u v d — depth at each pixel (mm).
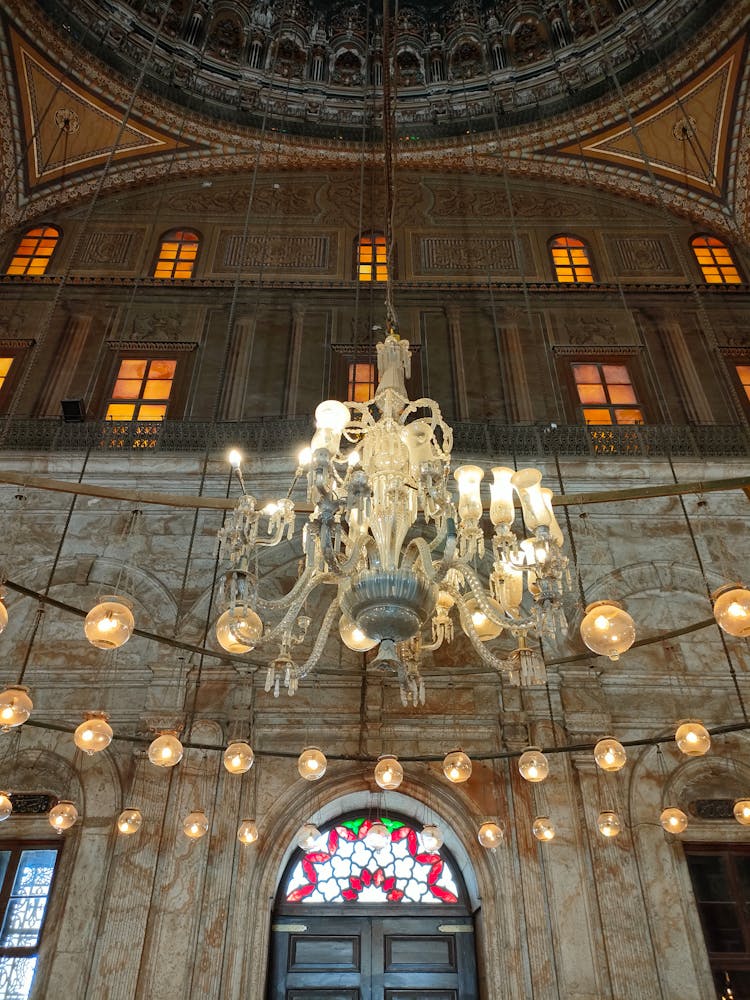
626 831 6699
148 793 6730
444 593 5191
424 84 13758
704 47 11797
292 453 8875
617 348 10469
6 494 8562
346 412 4316
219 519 8492
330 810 7152
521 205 12891
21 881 6547
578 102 12859
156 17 12781
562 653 7625
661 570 8281
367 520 4156
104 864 6492
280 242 12094
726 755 7199
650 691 7520
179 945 6035
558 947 6098
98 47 12055
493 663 4449
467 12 14008
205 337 10484
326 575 4457
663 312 11000
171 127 12711
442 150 13211
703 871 6715
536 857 6551
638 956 6062
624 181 12930
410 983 6613
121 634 4320
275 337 10523
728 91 11961
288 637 4543
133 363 10156
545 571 4031
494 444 9234
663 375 10227
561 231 12453
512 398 9938
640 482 8852
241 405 9680
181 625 7742
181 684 7320
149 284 11055
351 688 7434
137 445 9023
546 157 13117
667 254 12141
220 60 13297
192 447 9000
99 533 8359
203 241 12055
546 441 9258
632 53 12625
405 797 7062
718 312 10992
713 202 12445
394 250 12023
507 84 13508
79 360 10102
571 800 6789
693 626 5086
